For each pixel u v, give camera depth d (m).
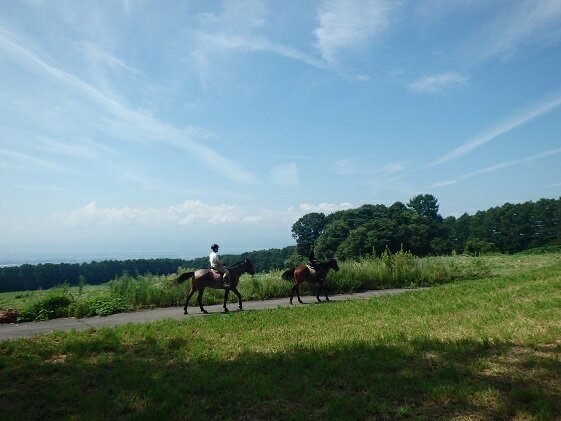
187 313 14.98
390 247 62.50
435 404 5.61
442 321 10.69
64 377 7.23
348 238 63.47
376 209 76.38
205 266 80.62
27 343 9.71
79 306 15.30
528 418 5.05
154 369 7.56
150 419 5.34
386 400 5.84
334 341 9.10
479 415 5.21
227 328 11.19
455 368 6.82
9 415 5.59
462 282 21.33
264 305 16.80
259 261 109.19
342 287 20.75
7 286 57.06
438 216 89.81
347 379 6.65
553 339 7.99
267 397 6.11
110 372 7.41
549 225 79.81
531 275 19.23
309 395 6.10
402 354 7.77
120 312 15.82
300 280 17.12
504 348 7.65
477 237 87.25
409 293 17.31
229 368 7.47
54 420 5.52
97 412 5.63
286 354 8.25
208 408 5.79
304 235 80.81
